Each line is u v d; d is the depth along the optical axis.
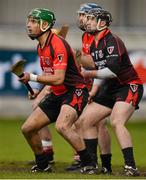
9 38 46.38
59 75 24.23
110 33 25.20
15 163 29.42
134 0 48.41
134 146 36.47
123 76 24.98
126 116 24.72
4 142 37.47
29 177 23.73
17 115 47.00
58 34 27.69
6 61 46.38
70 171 26.66
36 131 25.17
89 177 23.81
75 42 46.94
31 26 24.61
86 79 26.30
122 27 48.31
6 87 46.69
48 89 25.50
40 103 25.19
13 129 42.84
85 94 24.92
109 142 26.11
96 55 25.31
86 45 25.84
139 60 46.50
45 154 25.69
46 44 24.61
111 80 25.14
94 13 25.12
